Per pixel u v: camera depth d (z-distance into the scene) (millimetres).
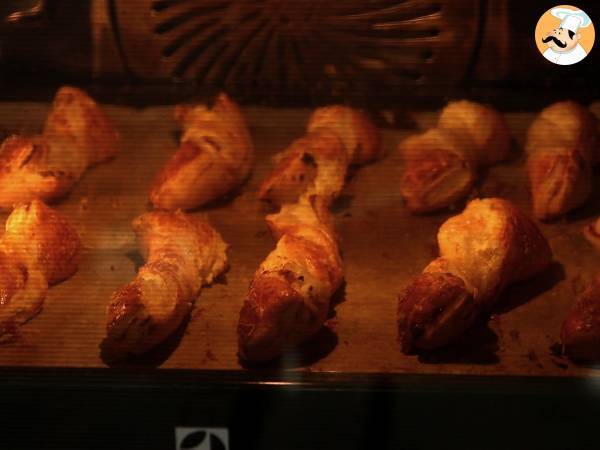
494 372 605
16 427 605
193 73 747
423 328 611
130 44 739
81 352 617
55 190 693
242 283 653
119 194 699
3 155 699
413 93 741
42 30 730
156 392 599
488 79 739
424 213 690
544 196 679
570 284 648
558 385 596
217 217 689
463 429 601
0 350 617
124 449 609
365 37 731
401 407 598
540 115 727
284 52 737
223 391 599
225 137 707
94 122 718
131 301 617
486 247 636
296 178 689
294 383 601
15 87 744
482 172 714
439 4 718
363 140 713
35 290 638
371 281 651
